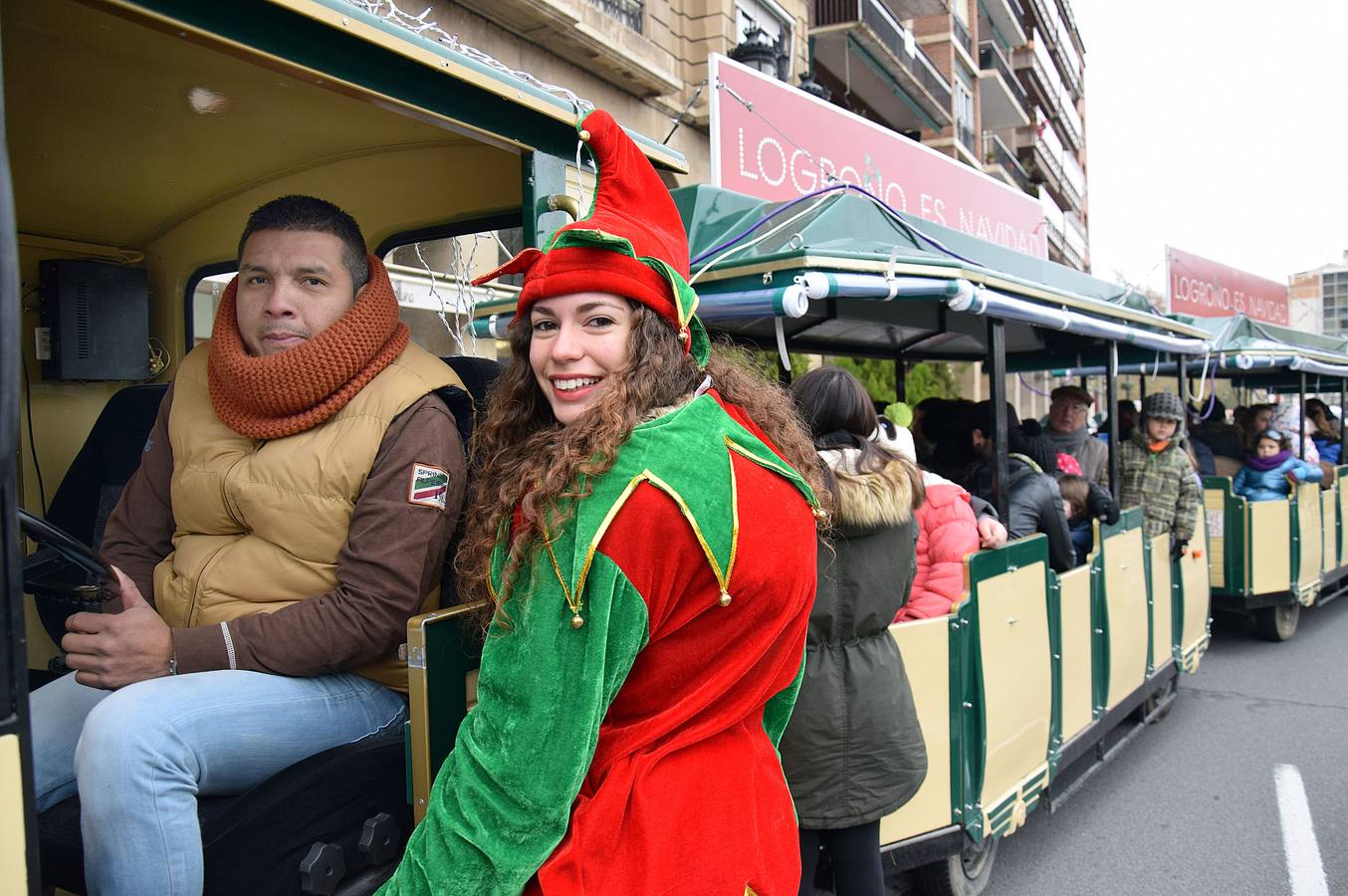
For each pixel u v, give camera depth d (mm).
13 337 891
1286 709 5484
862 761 2238
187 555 1876
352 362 1805
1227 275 9852
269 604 1789
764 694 1289
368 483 1751
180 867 1491
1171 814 4059
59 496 2627
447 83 1726
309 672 1726
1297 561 6859
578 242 1272
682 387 1314
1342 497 7984
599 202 1370
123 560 2020
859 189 3424
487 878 1101
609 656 1122
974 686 2924
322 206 1927
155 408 2582
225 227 2705
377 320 1853
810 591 1336
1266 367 7770
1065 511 4000
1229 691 5871
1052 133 35406
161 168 2420
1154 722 5188
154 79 1895
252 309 1878
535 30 8242
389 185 2502
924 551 2996
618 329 1284
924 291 2818
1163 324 4844
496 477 1346
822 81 16172
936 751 2805
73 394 2803
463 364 2381
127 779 1462
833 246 2965
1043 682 3402
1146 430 4938
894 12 20719
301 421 1798
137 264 2920
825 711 2213
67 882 1642
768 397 1539
